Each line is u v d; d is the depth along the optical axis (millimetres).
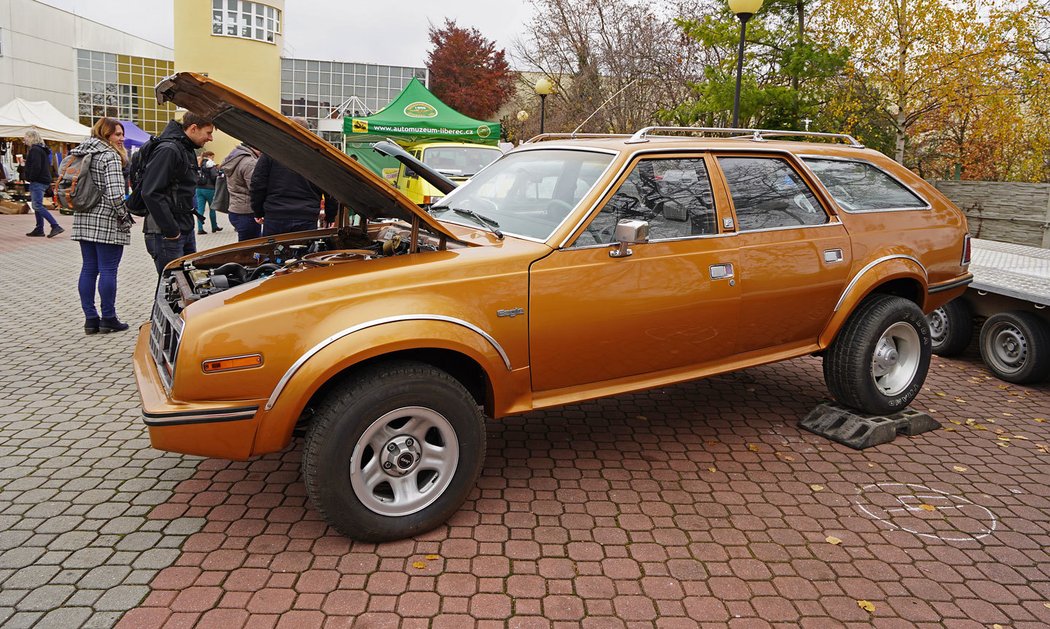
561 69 26641
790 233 4258
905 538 3416
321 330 2971
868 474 4105
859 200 4684
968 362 6562
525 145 4762
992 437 4711
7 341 6324
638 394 5418
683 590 2945
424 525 3256
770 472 4098
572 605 2814
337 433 2969
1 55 39719
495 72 43344
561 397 3662
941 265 4938
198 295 3271
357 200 3982
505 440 4484
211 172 11898
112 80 45500
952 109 17219
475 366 3506
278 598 2795
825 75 15883
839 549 3301
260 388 2926
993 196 14547
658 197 3863
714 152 4137
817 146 4691
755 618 2779
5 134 21938
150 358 3498
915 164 22719
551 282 3457
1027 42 15859
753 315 4137
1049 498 3865
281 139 3340
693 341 3965
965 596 2973
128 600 2754
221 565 3014
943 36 15891
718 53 21000
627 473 4035
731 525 3488
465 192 4559
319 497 3006
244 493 3668
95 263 6535
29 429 4410
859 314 4582
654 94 22172
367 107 41406
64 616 2646
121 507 3492
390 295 3100
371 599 2809
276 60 37531
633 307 3684
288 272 3398
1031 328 5617
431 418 3191
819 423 4719
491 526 3406
